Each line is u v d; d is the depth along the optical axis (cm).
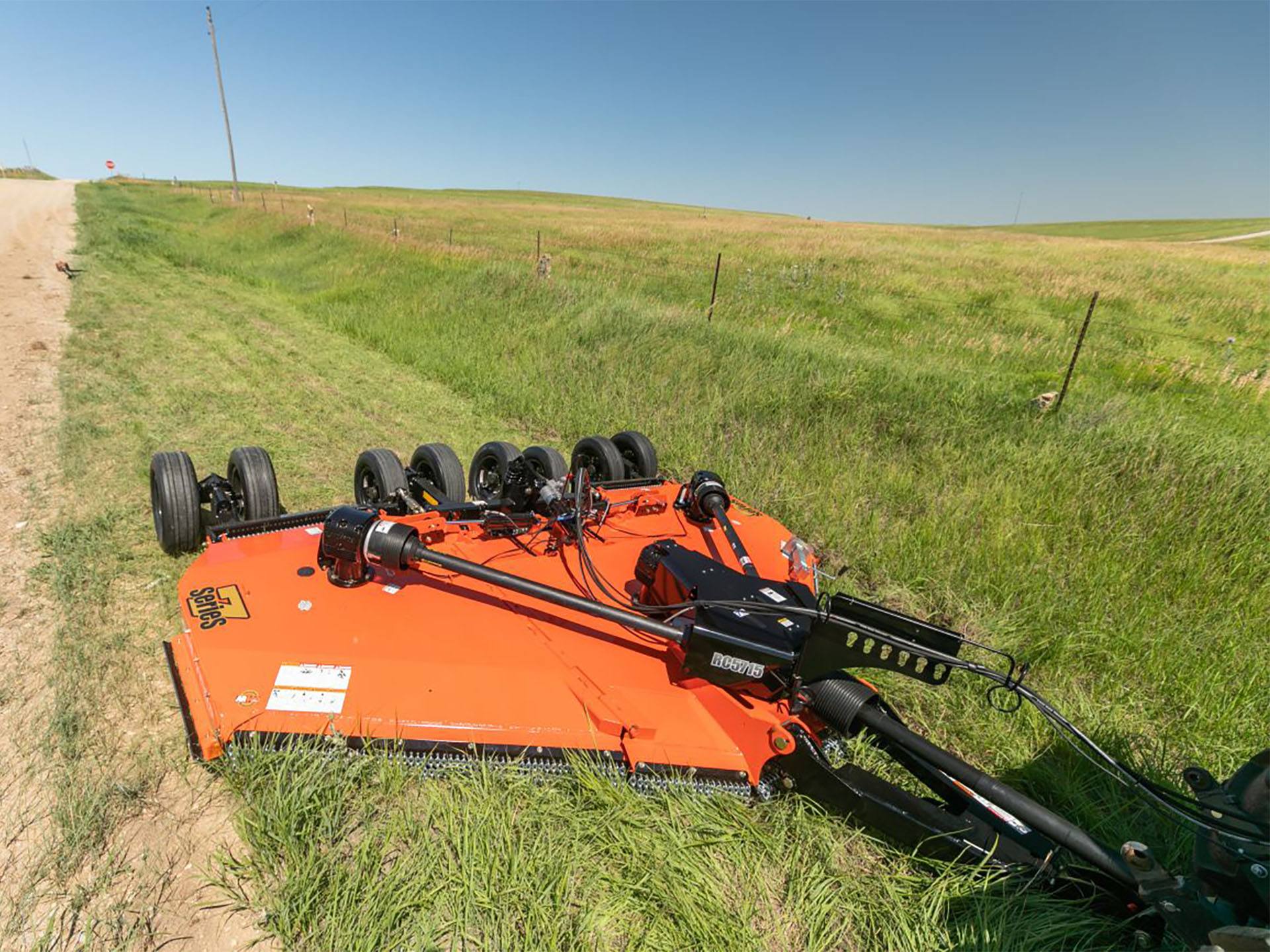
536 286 1288
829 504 614
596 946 241
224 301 1539
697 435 766
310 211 2608
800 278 1970
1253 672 399
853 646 265
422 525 410
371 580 367
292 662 299
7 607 423
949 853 258
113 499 573
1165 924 232
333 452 730
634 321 1073
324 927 241
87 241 2509
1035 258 2805
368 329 1257
